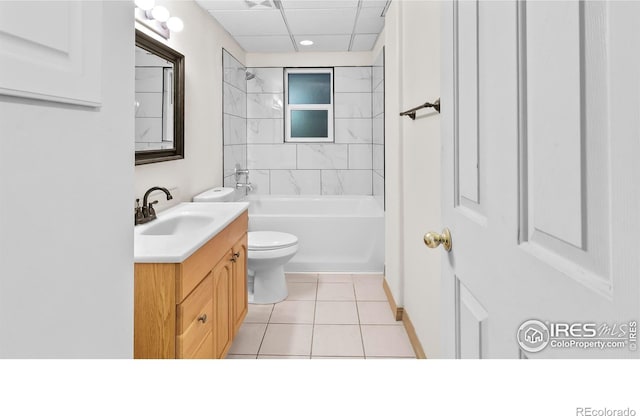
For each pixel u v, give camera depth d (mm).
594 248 433
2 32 446
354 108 4625
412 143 2330
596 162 427
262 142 4668
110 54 692
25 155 501
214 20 3424
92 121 642
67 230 583
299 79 4707
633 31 369
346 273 3689
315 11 3266
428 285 1960
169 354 1394
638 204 367
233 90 4043
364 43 4238
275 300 2988
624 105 383
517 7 591
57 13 535
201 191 3115
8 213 476
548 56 518
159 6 2211
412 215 2342
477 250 759
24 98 496
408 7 2443
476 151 767
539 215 548
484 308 737
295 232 3699
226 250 2008
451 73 906
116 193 716
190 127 2879
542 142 537
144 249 1449
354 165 4660
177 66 2584
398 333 2488
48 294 545
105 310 684
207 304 1689
